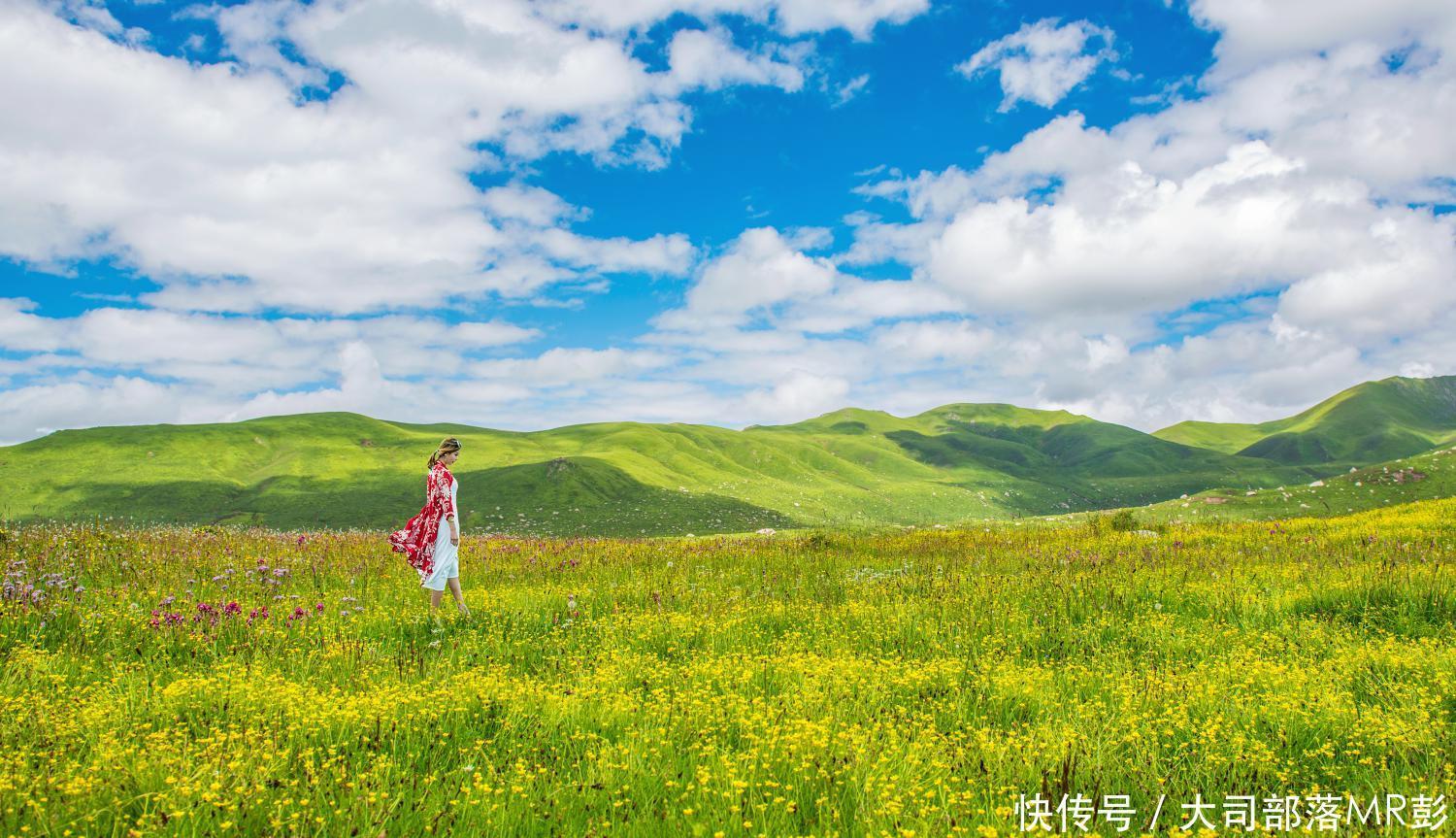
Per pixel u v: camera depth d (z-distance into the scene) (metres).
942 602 10.92
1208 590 11.62
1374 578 11.48
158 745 4.74
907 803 4.34
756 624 9.88
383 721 5.52
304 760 4.72
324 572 13.02
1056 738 5.48
